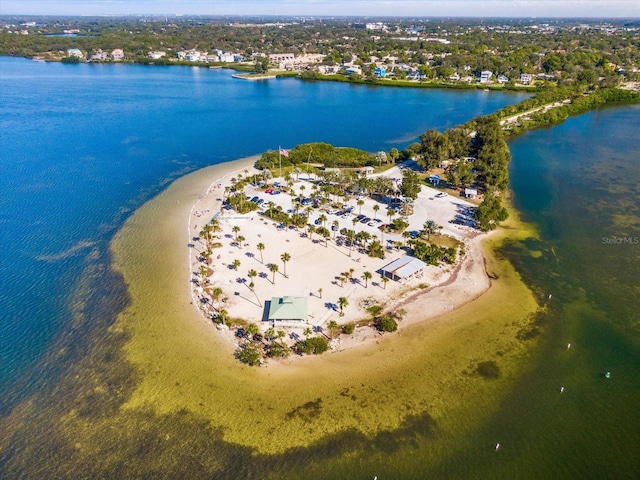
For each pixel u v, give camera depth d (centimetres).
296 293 10288
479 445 6881
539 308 9994
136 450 6769
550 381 8069
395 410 7431
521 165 19112
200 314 9700
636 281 10938
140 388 7862
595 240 12938
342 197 15675
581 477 6462
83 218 14275
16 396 7731
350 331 8950
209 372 8169
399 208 14725
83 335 9150
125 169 18712
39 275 11188
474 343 8919
